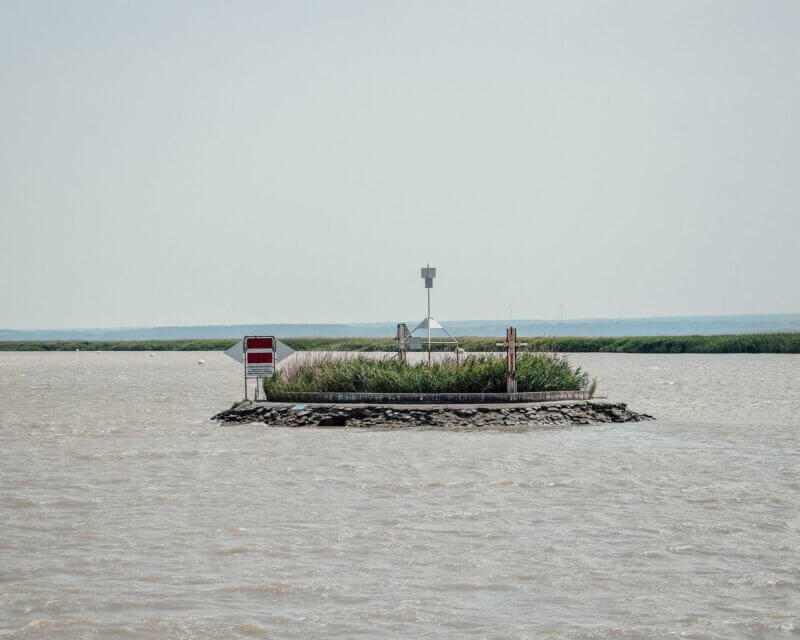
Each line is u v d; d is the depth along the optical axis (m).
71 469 39.28
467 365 64.06
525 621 19.38
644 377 131.00
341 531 26.92
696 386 107.06
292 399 63.97
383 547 25.09
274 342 64.25
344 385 63.66
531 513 29.45
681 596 20.94
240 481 35.91
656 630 18.81
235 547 25.06
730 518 28.66
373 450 45.34
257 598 20.86
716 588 21.53
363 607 20.25
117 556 24.20
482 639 18.36
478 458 42.31
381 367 65.12
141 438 51.38
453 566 23.30
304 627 19.05
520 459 41.94
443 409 58.25
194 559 23.94
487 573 22.70
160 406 76.94
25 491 33.72
